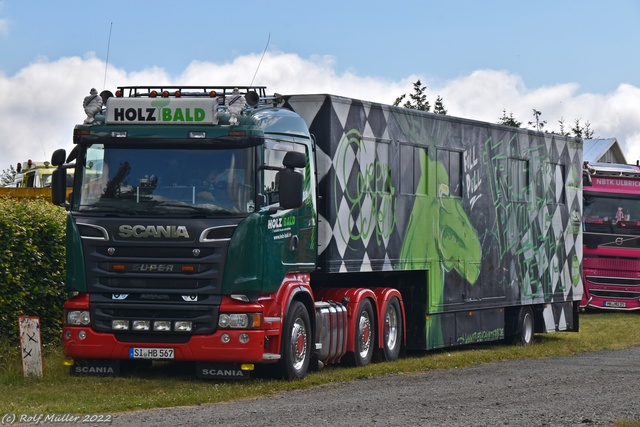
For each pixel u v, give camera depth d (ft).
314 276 57.67
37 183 109.60
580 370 60.29
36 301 57.77
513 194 76.95
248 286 48.16
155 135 48.60
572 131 231.91
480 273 72.13
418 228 64.75
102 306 48.85
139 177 48.83
